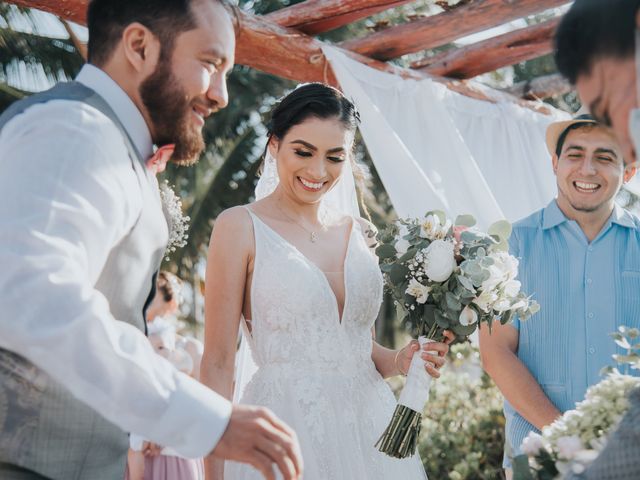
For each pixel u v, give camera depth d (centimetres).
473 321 305
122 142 199
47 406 192
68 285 170
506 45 498
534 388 338
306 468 295
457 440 597
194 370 519
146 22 205
